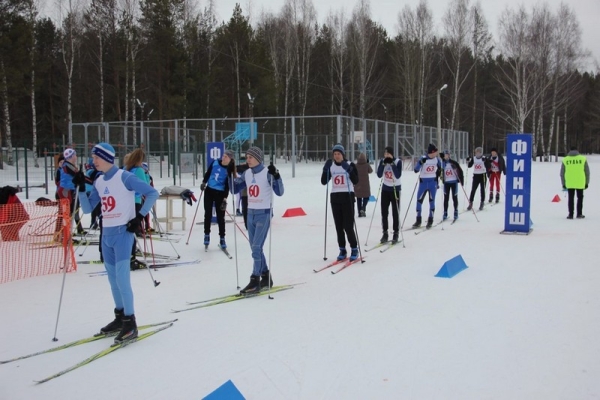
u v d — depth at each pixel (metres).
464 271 6.93
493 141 59.91
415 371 3.85
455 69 50.78
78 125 25.94
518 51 44.38
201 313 5.32
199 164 26.91
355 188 12.66
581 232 9.89
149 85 37.50
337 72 48.78
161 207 14.67
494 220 11.99
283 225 11.41
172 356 4.21
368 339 4.50
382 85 52.75
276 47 47.12
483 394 3.47
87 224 11.60
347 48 48.69
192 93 38.50
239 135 27.00
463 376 3.75
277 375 3.82
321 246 8.96
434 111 54.97
